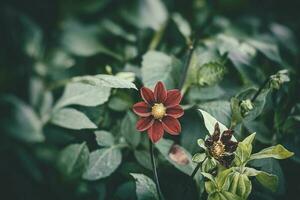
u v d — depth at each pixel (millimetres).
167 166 819
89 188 891
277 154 670
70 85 836
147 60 840
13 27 1235
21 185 1087
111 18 1169
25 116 1109
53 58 1180
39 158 1090
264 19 1322
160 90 682
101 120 846
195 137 804
